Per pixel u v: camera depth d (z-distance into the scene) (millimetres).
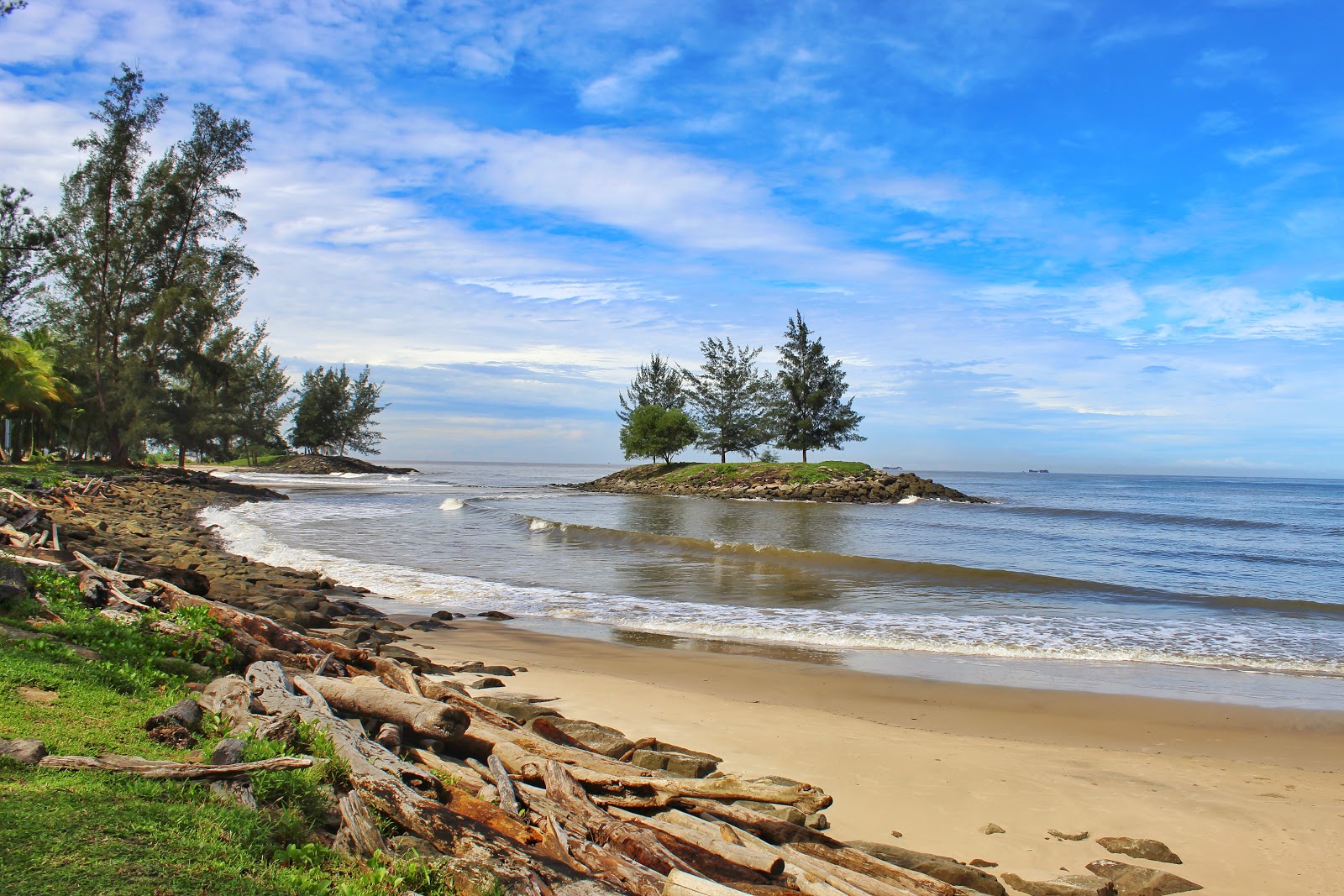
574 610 14719
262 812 3938
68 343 48750
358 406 107688
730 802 5133
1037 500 70750
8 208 42969
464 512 38688
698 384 82062
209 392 55688
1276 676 10656
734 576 19250
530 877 3645
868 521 39031
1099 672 10758
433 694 6844
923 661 11227
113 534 18688
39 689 5281
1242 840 5492
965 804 5984
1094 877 4832
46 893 2869
